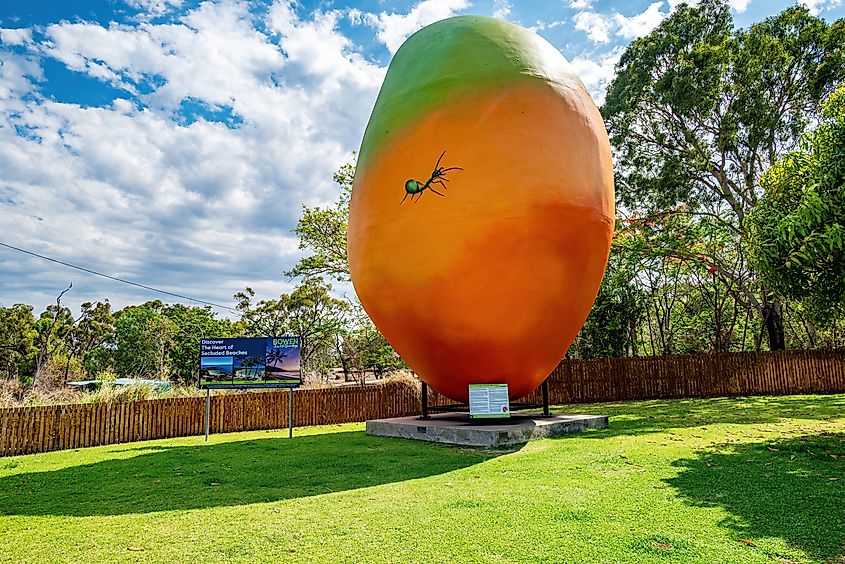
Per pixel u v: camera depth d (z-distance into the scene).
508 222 7.90
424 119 8.46
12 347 38.44
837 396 16.86
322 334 34.94
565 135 8.45
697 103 20.86
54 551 4.20
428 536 4.23
